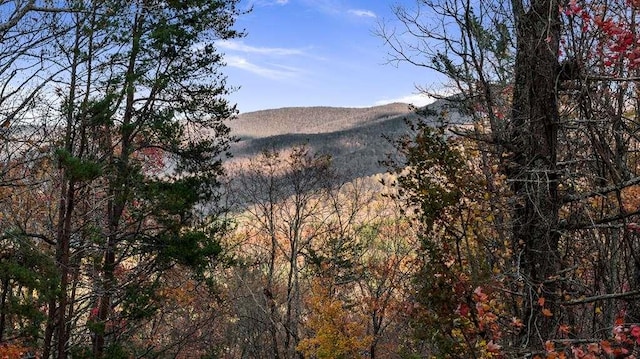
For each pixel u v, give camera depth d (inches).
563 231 252.8
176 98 546.6
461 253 281.6
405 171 279.7
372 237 810.8
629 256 259.0
